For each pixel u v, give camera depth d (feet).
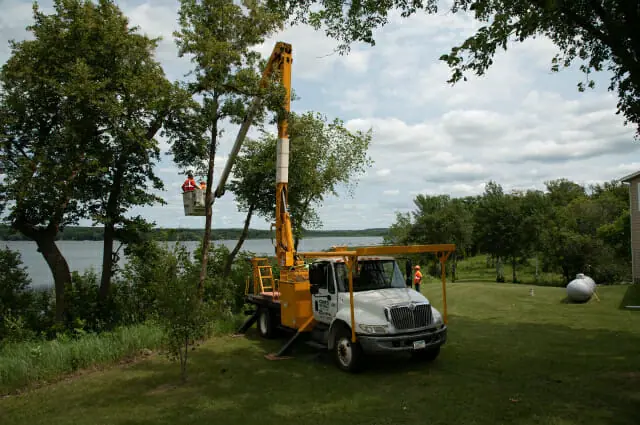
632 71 24.34
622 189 167.73
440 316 29.84
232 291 52.95
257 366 30.55
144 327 38.60
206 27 38.75
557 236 115.65
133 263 50.60
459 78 25.63
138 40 48.16
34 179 42.29
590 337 36.91
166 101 43.29
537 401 21.58
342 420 20.07
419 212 158.51
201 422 20.38
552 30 32.27
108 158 47.03
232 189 55.26
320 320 33.06
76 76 42.50
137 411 22.22
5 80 45.39
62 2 46.01
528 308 55.98
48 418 21.79
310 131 58.70
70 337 39.78
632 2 23.36
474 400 22.08
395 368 29.01
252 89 38.40
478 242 142.41
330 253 29.30
